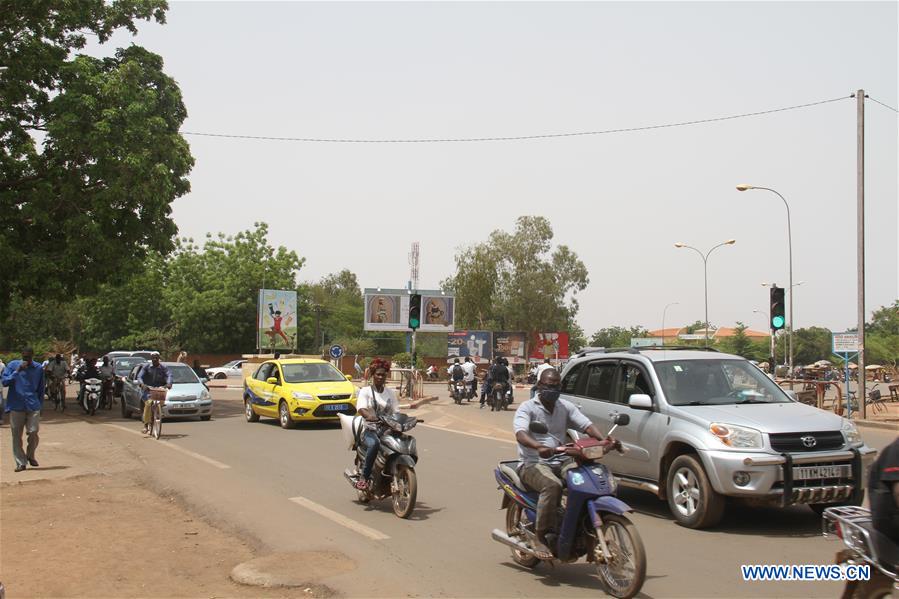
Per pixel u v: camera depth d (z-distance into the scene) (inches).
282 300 2084.2
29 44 861.8
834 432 317.4
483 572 265.7
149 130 880.9
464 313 2797.7
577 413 267.4
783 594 240.4
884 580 177.9
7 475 465.4
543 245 2861.7
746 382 368.2
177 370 852.0
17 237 862.5
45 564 276.7
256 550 297.0
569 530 239.1
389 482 362.3
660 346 404.8
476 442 634.8
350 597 240.4
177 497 398.6
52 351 1771.7
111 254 863.1
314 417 721.6
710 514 315.6
